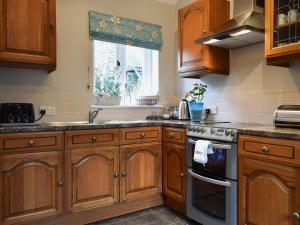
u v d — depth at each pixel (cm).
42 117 261
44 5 229
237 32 220
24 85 252
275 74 236
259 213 175
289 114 187
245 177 185
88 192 227
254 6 229
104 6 296
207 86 305
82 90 283
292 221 155
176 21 351
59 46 271
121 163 245
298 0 194
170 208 271
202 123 249
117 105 304
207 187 218
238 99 270
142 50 338
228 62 278
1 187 191
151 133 265
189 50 282
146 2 328
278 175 163
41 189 206
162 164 272
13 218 195
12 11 216
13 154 194
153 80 344
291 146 155
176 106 346
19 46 219
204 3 262
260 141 174
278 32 200
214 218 210
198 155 211
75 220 230
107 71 310
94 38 288
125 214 256
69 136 217
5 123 223
